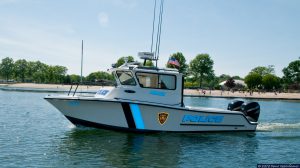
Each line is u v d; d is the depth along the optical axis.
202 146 12.29
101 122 13.45
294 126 18.19
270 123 19.92
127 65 14.03
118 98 13.41
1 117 19.11
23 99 35.94
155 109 13.41
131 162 9.80
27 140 12.43
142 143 12.17
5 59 134.38
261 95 74.31
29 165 9.23
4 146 11.41
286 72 141.00
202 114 14.12
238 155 11.30
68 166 9.23
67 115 13.63
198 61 111.12
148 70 13.61
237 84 121.69
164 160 10.18
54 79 123.88
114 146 11.59
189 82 113.88
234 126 14.95
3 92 53.03
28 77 136.38
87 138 12.70
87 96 14.16
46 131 14.32
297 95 82.50
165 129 13.68
